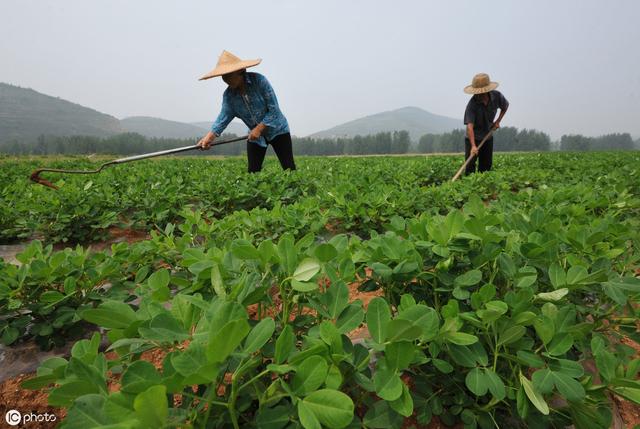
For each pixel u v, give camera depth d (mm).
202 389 1259
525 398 1243
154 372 954
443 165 9992
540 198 3648
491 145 8734
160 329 1122
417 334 1031
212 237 2969
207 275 1523
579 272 1574
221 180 5816
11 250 4074
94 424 887
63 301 2143
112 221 4203
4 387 1896
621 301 1439
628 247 2363
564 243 2057
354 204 3969
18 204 4145
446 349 1387
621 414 1712
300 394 997
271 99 6648
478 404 1519
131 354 1306
